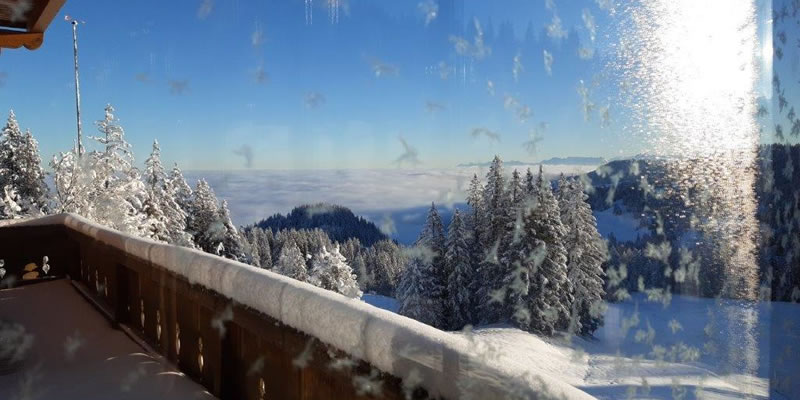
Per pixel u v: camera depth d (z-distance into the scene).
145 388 2.56
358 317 1.37
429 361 1.11
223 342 2.33
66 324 3.83
